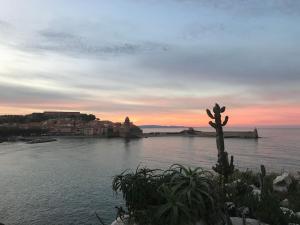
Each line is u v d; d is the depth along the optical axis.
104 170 81.25
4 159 107.62
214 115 10.22
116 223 9.16
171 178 8.99
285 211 10.68
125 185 9.05
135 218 8.76
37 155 121.75
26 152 134.38
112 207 43.22
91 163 96.25
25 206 45.72
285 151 116.19
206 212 8.41
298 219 9.85
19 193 54.41
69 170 82.00
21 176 72.88
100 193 52.16
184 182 8.72
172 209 8.20
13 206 45.91
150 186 8.98
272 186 13.45
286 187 13.93
